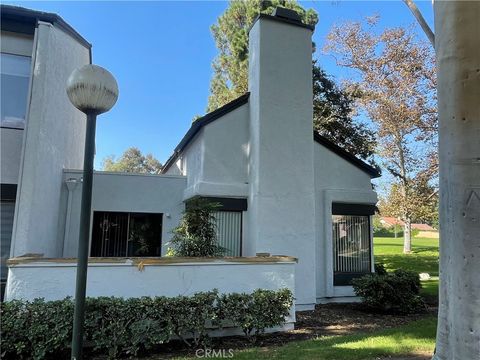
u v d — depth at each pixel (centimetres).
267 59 1109
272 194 1053
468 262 325
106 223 1277
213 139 1117
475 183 328
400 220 2572
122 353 608
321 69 2342
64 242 1137
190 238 949
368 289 984
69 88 419
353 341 658
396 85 2147
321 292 1135
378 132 2208
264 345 672
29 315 578
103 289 673
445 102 352
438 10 363
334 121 2250
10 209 955
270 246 1028
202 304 656
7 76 983
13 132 971
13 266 636
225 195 1095
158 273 706
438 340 355
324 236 1164
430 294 1243
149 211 1294
